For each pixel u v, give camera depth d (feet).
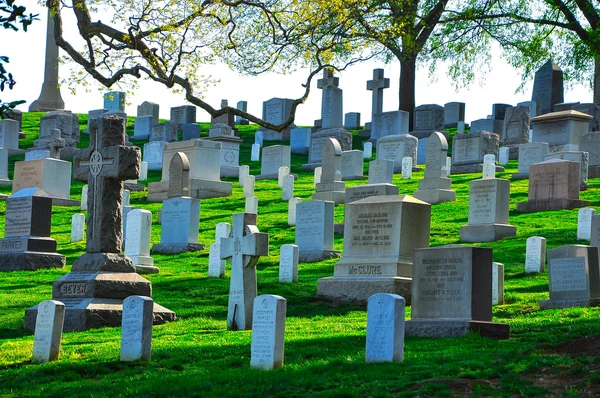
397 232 68.64
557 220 98.58
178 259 92.89
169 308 68.74
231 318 61.93
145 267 84.48
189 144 130.62
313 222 90.38
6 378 47.55
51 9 68.64
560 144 143.02
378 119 189.16
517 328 54.19
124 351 49.55
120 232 65.41
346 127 223.92
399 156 151.12
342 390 38.99
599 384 37.76
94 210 65.05
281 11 77.97
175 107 214.28
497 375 40.27
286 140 202.39
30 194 90.12
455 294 53.57
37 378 46.80
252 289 62.08
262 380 42.01
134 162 64.18
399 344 44.29
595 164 128.06
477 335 51.13
